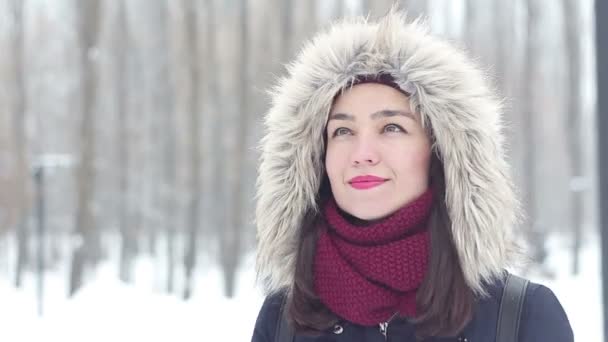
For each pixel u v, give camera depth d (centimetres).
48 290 1513
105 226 2112
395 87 146
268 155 160
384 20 148
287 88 158
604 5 314
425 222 146
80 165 1398
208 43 1664
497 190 144
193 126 1544
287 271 162
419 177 147
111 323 1019
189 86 1598
